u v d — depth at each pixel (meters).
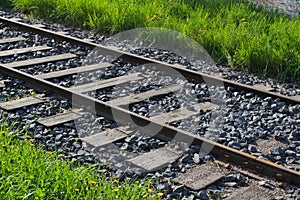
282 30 11.98
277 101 8.95
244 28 11.99
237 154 6.90
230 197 6.28
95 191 5.91
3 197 5.52
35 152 6.54
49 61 10.50
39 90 8.96
